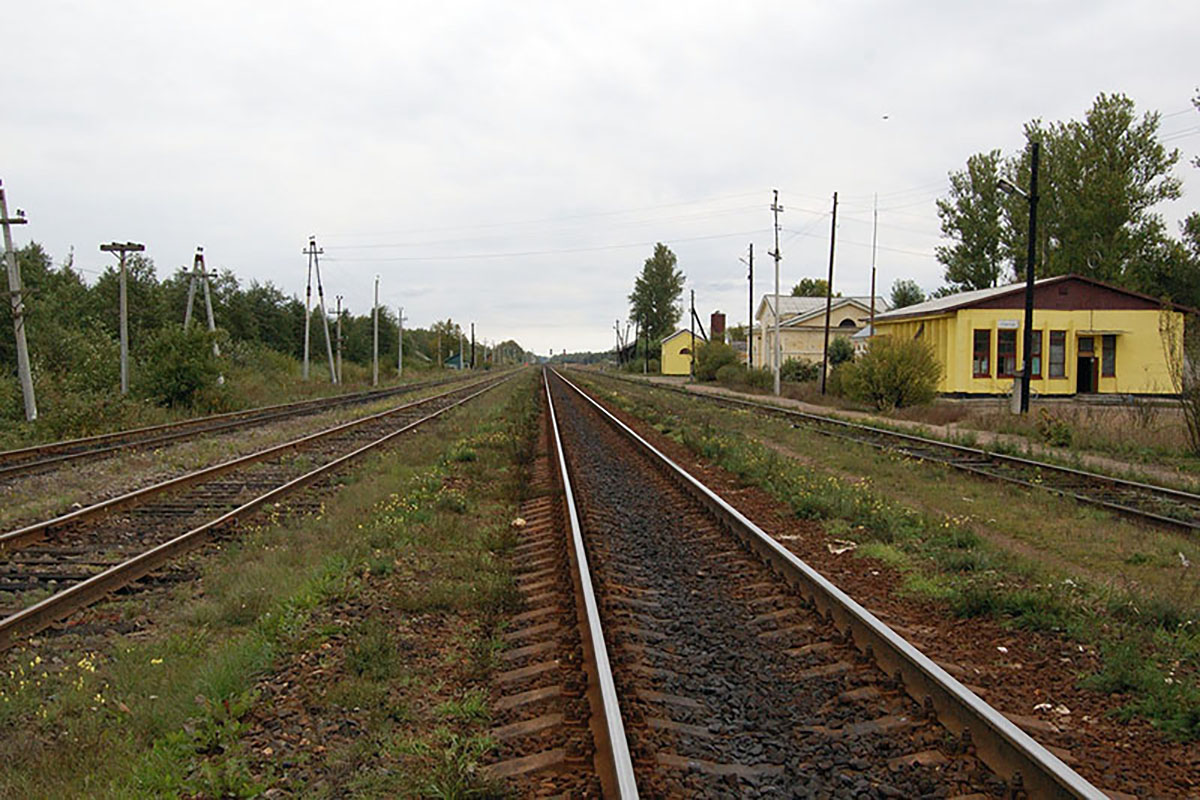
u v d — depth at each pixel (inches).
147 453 739.4
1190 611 261.3
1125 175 1957.4
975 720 173.6
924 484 561.0
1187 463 675.4
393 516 432.5
